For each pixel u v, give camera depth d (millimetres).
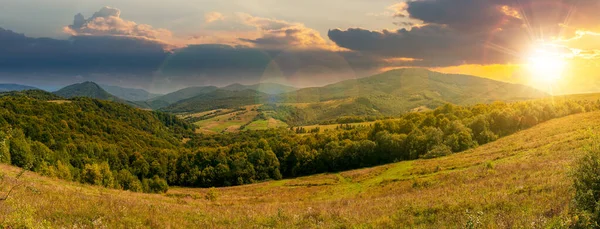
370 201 23859
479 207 15391
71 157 88750
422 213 16281
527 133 71375
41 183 27609
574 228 10086
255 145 110750
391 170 64250
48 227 12258
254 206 25359
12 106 108812
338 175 80688
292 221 17250
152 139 145625
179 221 16703
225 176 99500
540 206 13602
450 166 49031
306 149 106312
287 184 76875
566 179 16797
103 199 19797
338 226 15695
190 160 107562
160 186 88625
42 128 100125
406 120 104375
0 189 18188
